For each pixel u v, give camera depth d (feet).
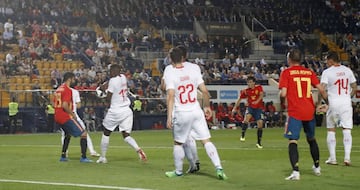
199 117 40.04
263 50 172.45
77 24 160.56
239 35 178.50
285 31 186.19
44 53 141.90
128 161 53.21
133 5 172.96
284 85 40.22
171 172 41.29
